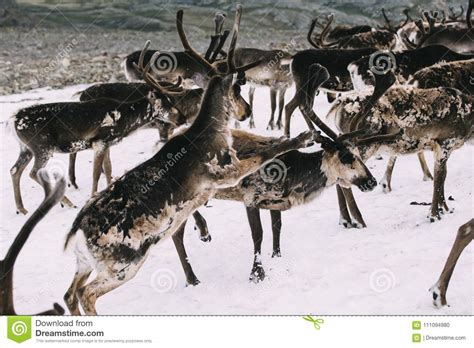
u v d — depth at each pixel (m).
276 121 10.68
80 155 9.50
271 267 5.35
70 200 7.61
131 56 10.70
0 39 33.81
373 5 35.31
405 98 6.01
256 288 5.03
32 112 7.12
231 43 5.33
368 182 5.27
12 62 24.67
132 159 9.02
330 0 37.62
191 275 5.19
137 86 7.88
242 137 5.38
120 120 7.45
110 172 7.72
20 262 5.90
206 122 4.84
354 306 4.55
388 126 5.99
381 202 6.69
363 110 5.93
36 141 7.12
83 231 4.23
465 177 7.10
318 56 9.62
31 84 17.38
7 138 10.57
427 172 7.25
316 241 5.82
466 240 4.28
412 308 4.41
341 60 9.65
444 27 12.84
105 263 4.29
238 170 4.80
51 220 6.99
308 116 5.47
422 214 6.22
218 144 4.84
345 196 6.07
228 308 4.70
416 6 32.25
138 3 40.88
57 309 3.10
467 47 12.58
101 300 5.02
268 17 36.31
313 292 4.85
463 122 6.09
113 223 4.29
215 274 5.37
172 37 33.03
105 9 40.91
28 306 4.97
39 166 7.21
